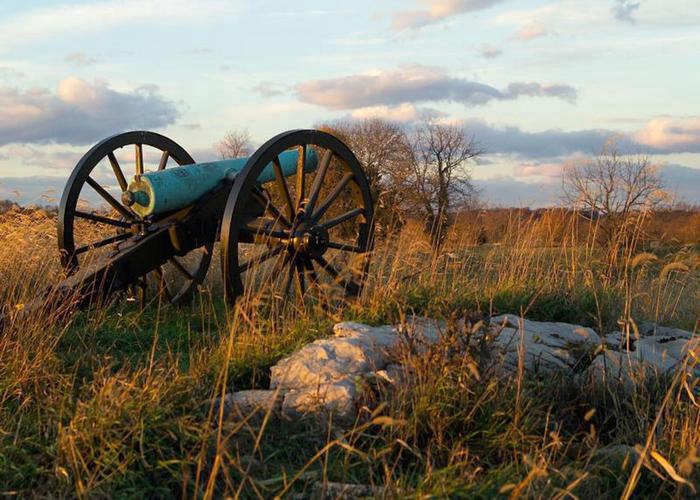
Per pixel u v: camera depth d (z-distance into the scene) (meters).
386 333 5.77
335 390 4.71
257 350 5.69
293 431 4.52
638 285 8.41
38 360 5.36
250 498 3.74
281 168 7.29
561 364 5.61
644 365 5.44
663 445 4.36
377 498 3.56
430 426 4.33
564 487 3.81
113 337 6.77
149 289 8.77
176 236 7.61
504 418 4.50
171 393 4.65
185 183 7.62
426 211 30.06
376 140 30.28
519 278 8.11
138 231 7.82
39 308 6.31
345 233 13.20
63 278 7.71
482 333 5.09
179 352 6.17
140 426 4.09
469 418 4.39
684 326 8.24
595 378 5.22
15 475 3.87
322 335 6.04
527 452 4.20
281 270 7.23
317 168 8.44
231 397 4.82
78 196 7.80
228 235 6.73
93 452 3.90
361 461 4.10
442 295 7.19
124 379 4.87
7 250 8.85
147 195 7.45
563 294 7.92
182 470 3.88
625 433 4.67
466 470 3.96
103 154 8.06
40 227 9.84
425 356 4.77
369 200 8.14
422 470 4.09
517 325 6.48
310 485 3.87
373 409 4.59
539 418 4.54
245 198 6.85
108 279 7.14
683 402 4.84
